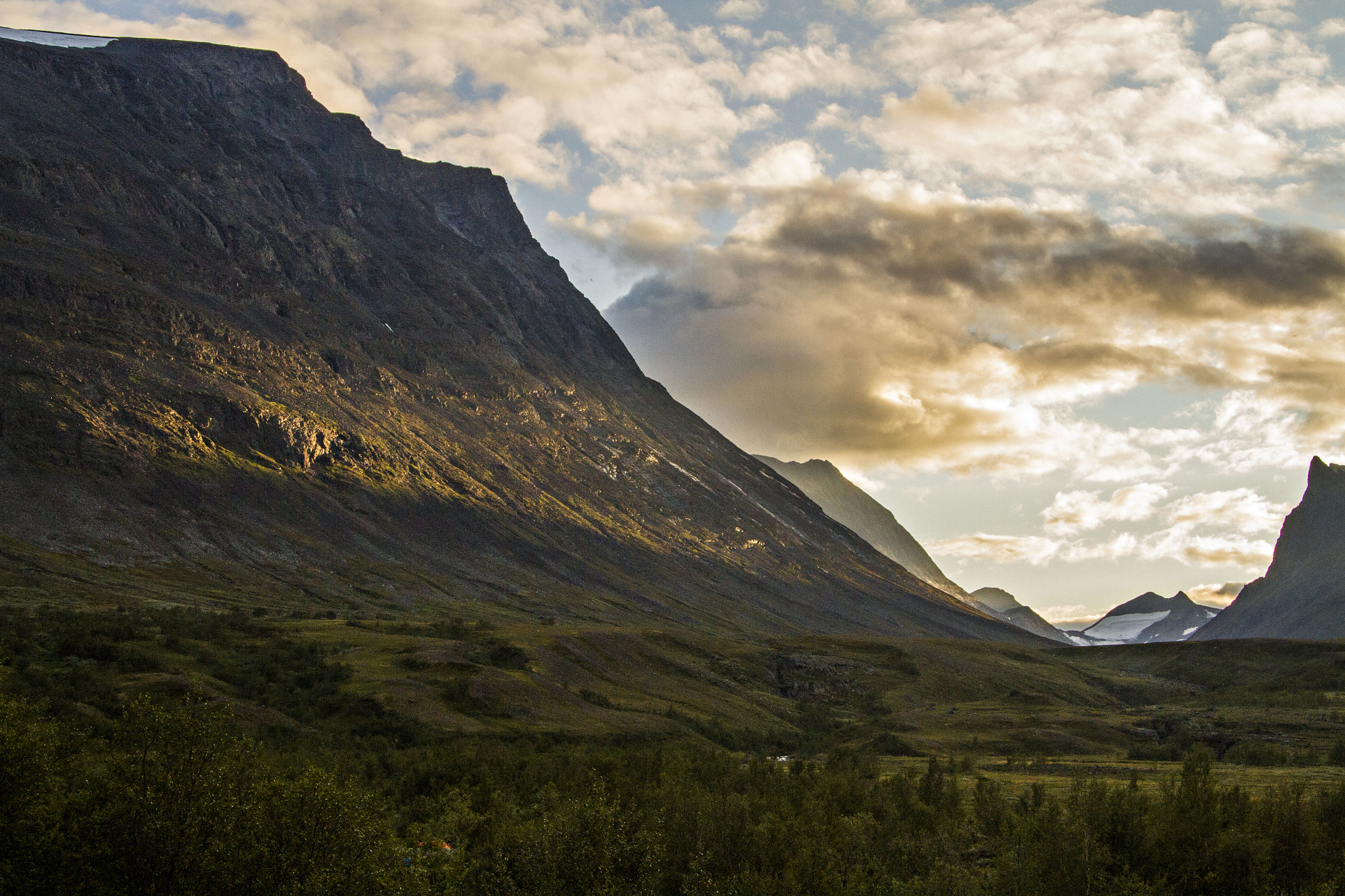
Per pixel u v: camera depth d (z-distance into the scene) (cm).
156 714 5672
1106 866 7894
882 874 8388
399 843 6756
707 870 8556
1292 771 14950
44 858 5391
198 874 5388
